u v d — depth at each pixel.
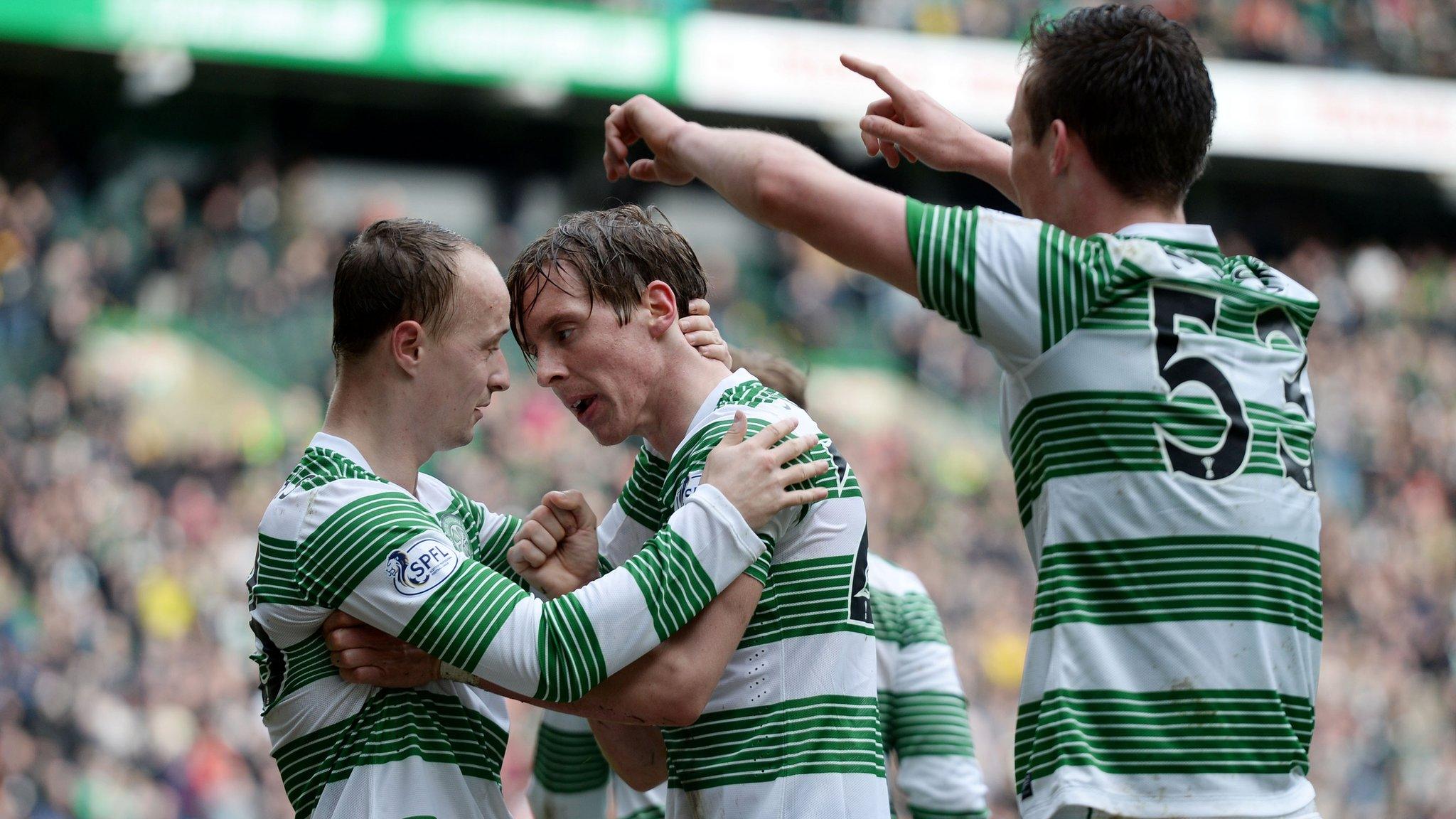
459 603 6.18
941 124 7.46
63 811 28.88
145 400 39.59
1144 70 6.00
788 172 5.98
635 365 6.73
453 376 6.66
